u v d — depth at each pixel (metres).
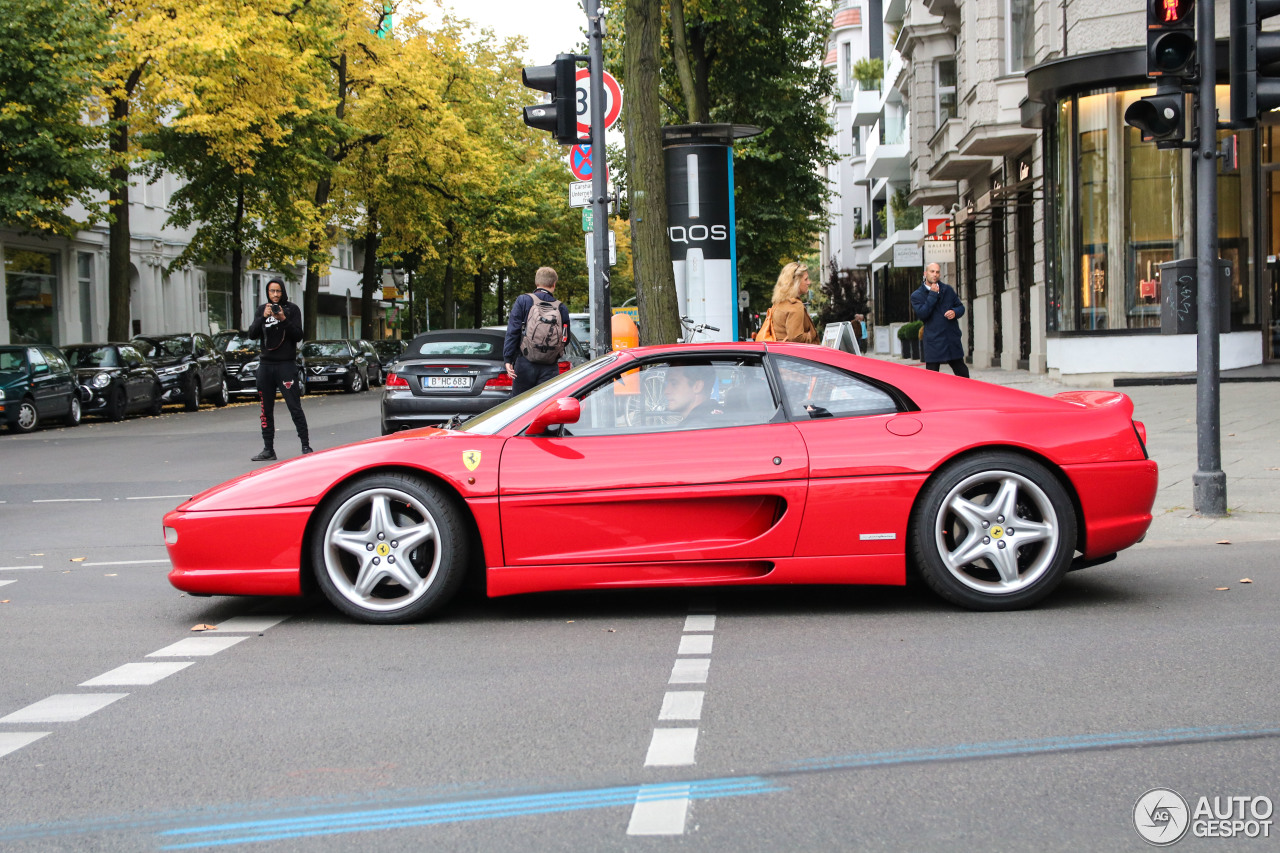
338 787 3.65
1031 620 5.68
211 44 27.19
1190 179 19.94
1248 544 7.56
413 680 4.91
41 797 3.63
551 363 11.75
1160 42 8.09
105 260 39.75
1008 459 5.79
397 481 5.90
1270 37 8.09
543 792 3.56
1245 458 10.88
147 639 5.84
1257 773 3.56
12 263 34.72
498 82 52.69
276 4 30.06
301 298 59.47
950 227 31.64
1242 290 19.80
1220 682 4.53
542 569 5.80
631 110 13.17
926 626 5.62
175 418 25.23
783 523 5.74
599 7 11.09
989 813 3.31
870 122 57.50
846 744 3.92
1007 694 4.44
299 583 5.94
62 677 5.12
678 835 3.21
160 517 10.49
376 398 32.25
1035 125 22.45
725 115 35.72
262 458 14.69
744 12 26.09
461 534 5.89
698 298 14.95
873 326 63.12
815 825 3.25
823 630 5.61
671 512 5.79
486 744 4.03
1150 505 5.96
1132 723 4.05
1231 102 8.12
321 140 34.47
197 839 3.27
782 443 5.81
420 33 41.72
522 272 59.59
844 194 76.56
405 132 40.03
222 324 50.19
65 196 26.03
